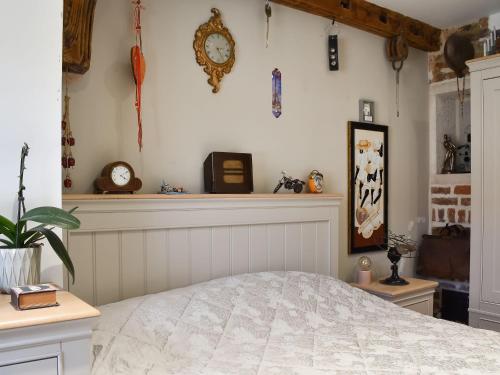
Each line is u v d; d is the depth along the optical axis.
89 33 1.81
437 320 1.94
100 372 1.21
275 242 2.47
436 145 3.63
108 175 1.92
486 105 2.83
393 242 3.22
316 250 2.66
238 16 2.48
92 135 1.98
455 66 3.35
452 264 3.25
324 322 1.86
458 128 3.72
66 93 1.90
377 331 1.78
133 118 2.09
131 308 1.67
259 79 2.57
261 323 1.77
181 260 2.12
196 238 2.17
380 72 3.26
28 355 0.96
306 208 2.59
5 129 1.27
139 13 2.10
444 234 3.46
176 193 2.09
